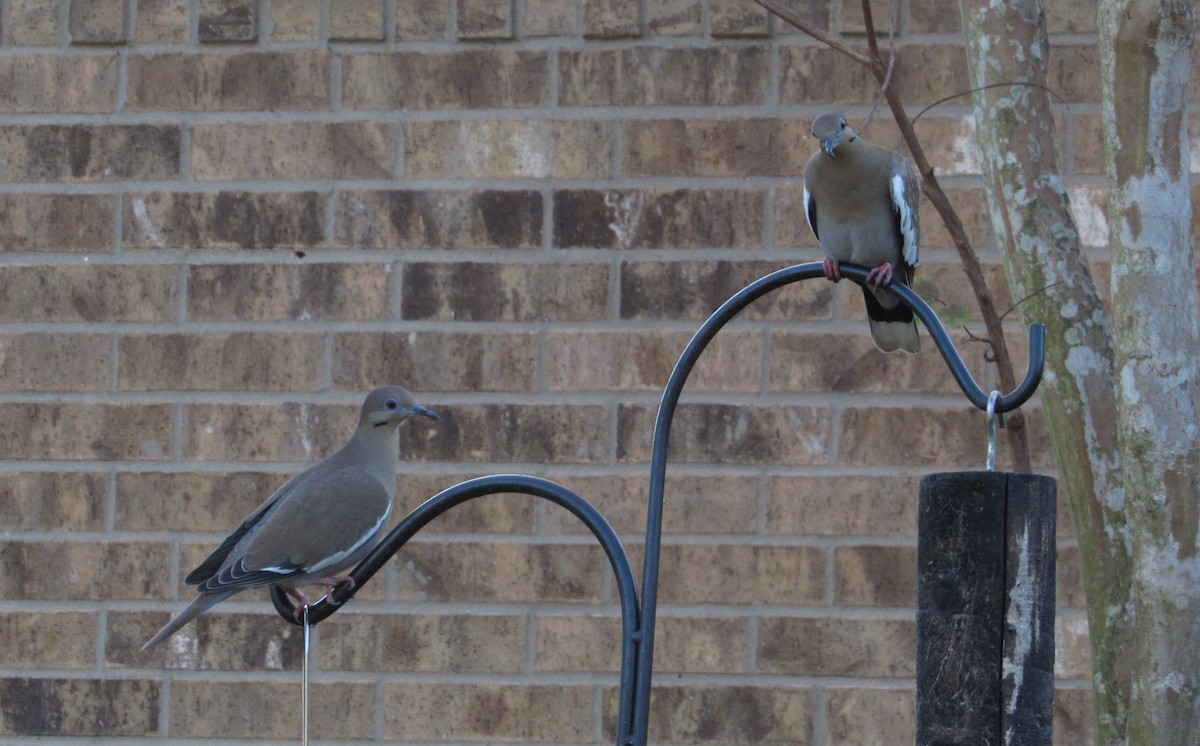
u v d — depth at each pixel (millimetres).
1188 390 5578
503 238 9398
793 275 6438
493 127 9469
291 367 9391
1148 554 5562
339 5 9586
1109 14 5762
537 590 9164
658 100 9414
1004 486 4852
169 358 9430
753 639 9047
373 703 9164
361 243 9453
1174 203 5672
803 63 9352
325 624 9227
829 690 8992
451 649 9164
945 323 7703
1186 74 5723
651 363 9250
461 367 9328
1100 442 6734
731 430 9164
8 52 9680
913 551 9023
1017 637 4797
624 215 9359
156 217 9539
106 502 9352
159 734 9203
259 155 9555
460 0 9539
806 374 9156
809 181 8242
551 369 9289
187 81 9617
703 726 9031
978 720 4781
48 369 9453
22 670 9281
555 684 9109
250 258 9477
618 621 9109
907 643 8977
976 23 7176
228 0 9633
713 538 9117
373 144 9516
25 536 9352
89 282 9508
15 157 9617
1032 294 6938
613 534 5957
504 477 6098
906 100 9281
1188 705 5484
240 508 9312
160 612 9281
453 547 9203
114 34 9648
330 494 7980
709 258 9297
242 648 9227
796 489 9102
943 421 9078
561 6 9492
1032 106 7098
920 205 9242
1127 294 5680
